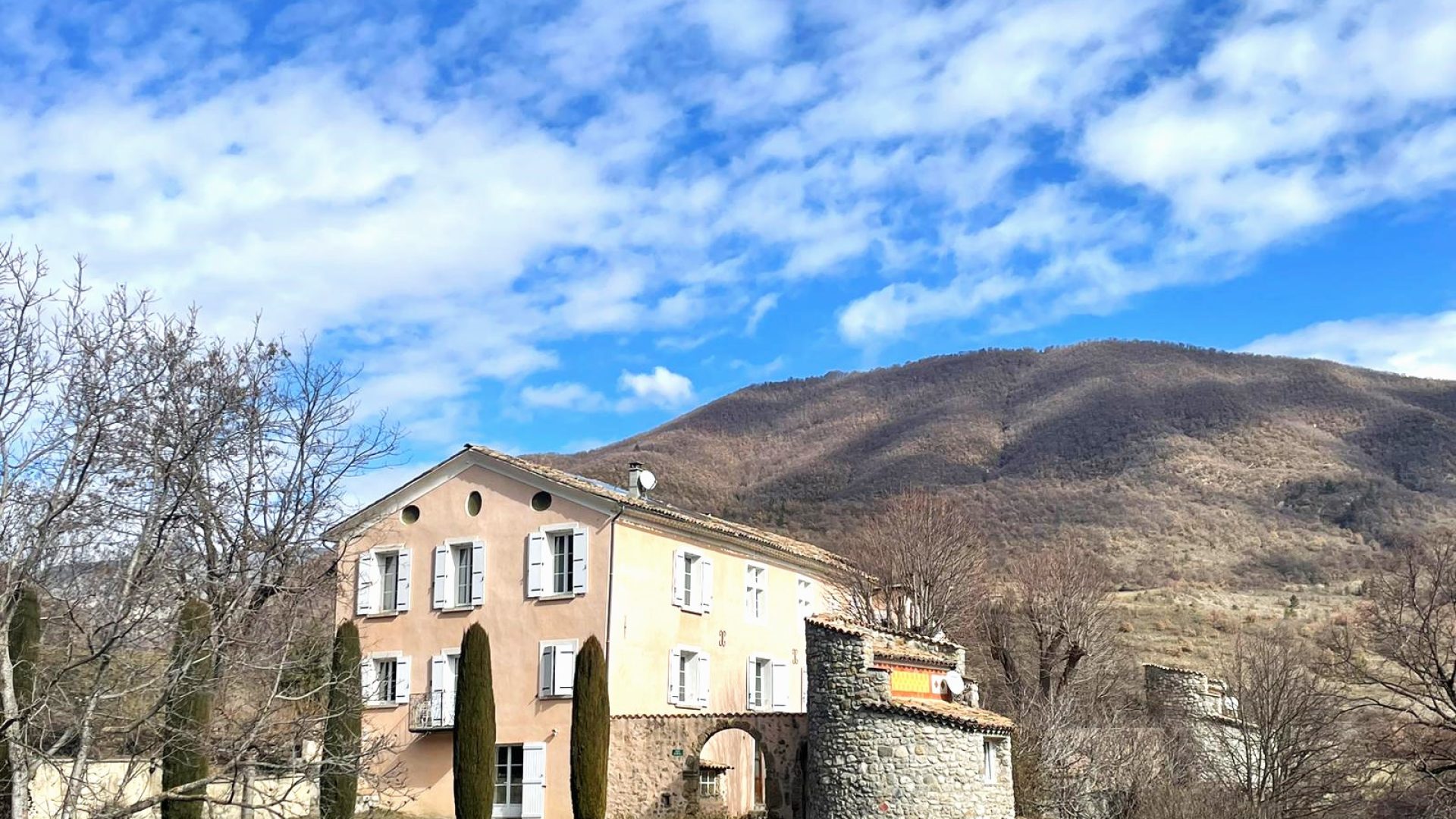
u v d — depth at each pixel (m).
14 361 18.00
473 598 35.66
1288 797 39.59
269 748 20.75
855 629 27.44
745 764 37.59
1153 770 36.59
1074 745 35.44
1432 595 41.00
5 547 17.97
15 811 17.23
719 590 38.03
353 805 27.92
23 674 19.05
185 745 19.95
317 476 22.33
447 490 37.06
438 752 34.88
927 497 53.75
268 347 23.02
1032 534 105.44
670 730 30.52
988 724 26.73
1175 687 46.00
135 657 21.16
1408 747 41.22
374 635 37.06
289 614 21.55
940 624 42.34
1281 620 70.81
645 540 35.06
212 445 20.53
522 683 34.19
